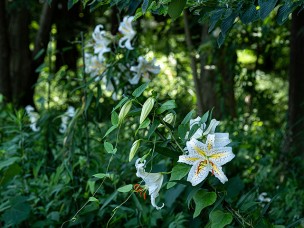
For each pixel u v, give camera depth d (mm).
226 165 3465
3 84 6477
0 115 4152
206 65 5707
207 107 5934
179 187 3094
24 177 3439
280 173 4133
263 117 5449
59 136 3953
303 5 2104
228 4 2160
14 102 6508
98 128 3590
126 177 3307
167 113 2359
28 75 6926
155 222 3072
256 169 4105
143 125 2215
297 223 2523
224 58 5430
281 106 6598
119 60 3602
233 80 5602
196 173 2139
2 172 3367
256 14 2092
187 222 3168
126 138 3764
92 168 3348
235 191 2809
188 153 2203
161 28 6105
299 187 3879
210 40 5184
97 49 3660
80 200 3186
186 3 2285
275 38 5449
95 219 3195
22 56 6922
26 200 3061
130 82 3559
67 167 3129
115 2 2408
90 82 3506
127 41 3580
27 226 3260
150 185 2289
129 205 3248
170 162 3064
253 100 5484
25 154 3520
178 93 4668
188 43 5055
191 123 2316
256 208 2543
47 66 4348
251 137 4438
